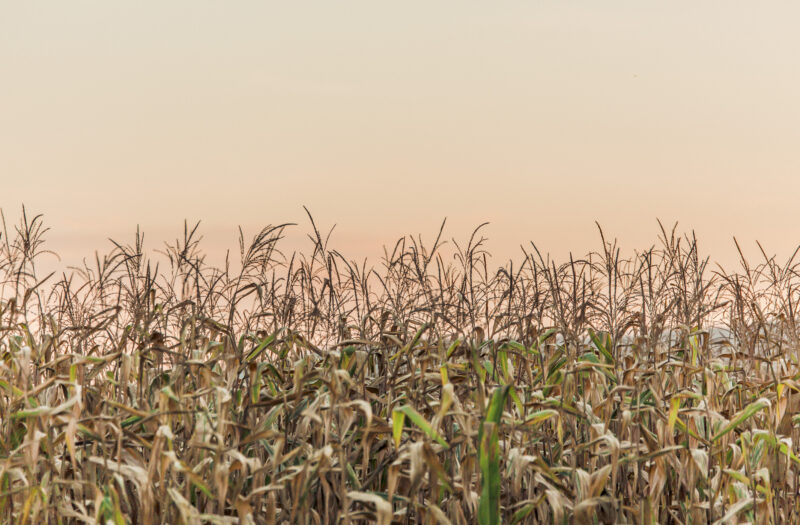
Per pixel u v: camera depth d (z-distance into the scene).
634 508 4.50
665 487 5.05
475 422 4.30
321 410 4.48
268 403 4.41
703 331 5.42
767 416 5.51
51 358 5.15
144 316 4.84
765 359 5.50
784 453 4.86
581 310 5.14
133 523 4.34
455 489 4.27
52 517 4.45
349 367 4.65
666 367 5.21
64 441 4.54
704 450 4.89
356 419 4.77
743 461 4.83
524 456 4.22
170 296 5.20
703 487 4.94
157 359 4.96
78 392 4.05
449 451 4.43
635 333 5.59
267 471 4.13
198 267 4.81
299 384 4.32
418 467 3.83
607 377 5.44
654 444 4.55
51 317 5.22
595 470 4.79
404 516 4.46
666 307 5.41
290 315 5.04
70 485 4.44
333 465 4.36
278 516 4.37
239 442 4.05
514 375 5.20
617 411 5.14
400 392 4.82
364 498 3.88
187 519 3.76
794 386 5.04
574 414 4.66
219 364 5.01
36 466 4.39
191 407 4.40
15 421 4.73
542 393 4.98
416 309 4.74
